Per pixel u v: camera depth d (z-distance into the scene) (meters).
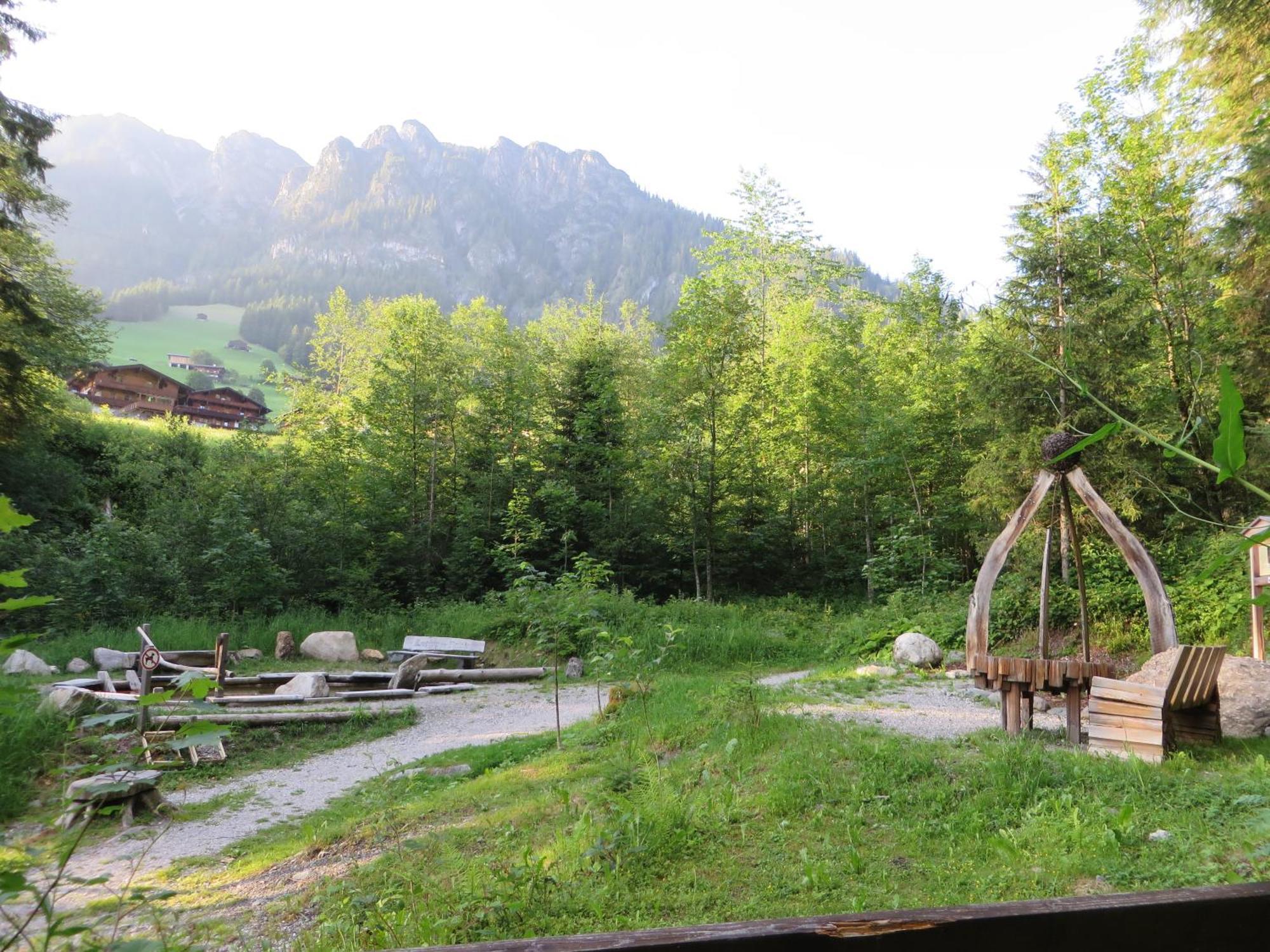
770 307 37.34
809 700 10.80
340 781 9.85
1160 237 19.22
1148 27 16.17
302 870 6.57
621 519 26.50
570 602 12.00
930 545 21.58
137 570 19.12
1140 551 8.09
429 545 25.67
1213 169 17.14
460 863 6.04
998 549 8.73
